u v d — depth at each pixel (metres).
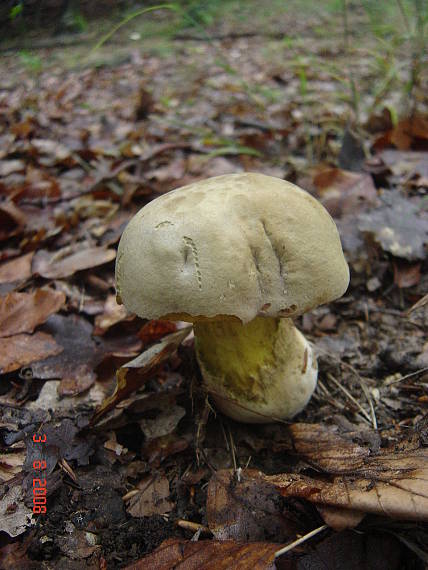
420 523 0.15
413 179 0.35
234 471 0.18
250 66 0.74
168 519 0.18
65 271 0.28
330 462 0.17
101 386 0.22
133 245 0.16
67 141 0.50
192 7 0.75
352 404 0.22
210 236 0.15
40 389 0.22
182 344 0.24
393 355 0.23
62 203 0.37
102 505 0.18
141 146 0.48
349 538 0.15
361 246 0.28
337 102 0.54
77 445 0.19
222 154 0.43
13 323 0.24
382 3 0.59
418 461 0.16
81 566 0.16
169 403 0.21
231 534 0.16
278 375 0.19
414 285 0.28
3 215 0.33
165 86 0.69
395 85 0.53
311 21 0.92
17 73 0.75
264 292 0.16
